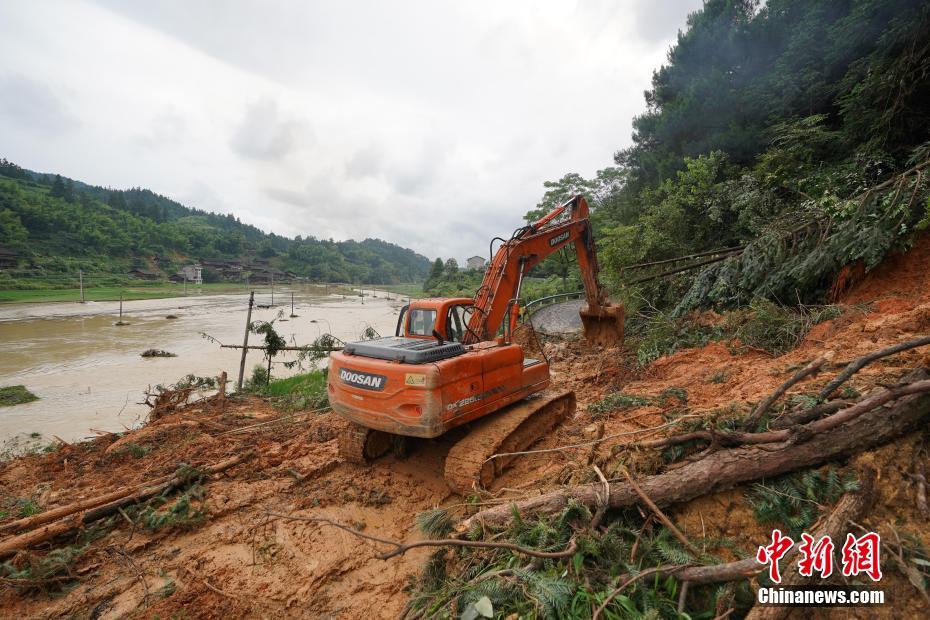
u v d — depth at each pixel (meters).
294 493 5.32
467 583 3.09
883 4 10.41
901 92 9.66
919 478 2.94
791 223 10.17
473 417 5.15
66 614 3.55
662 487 3.28
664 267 14.54
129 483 5.56
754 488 3.24
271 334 12.55
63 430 10.52
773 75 15.07
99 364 17.39
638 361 9.59
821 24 13.98
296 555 4.19
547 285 31.36
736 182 13.62
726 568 2.63
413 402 4.68
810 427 3.20
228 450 6.54
